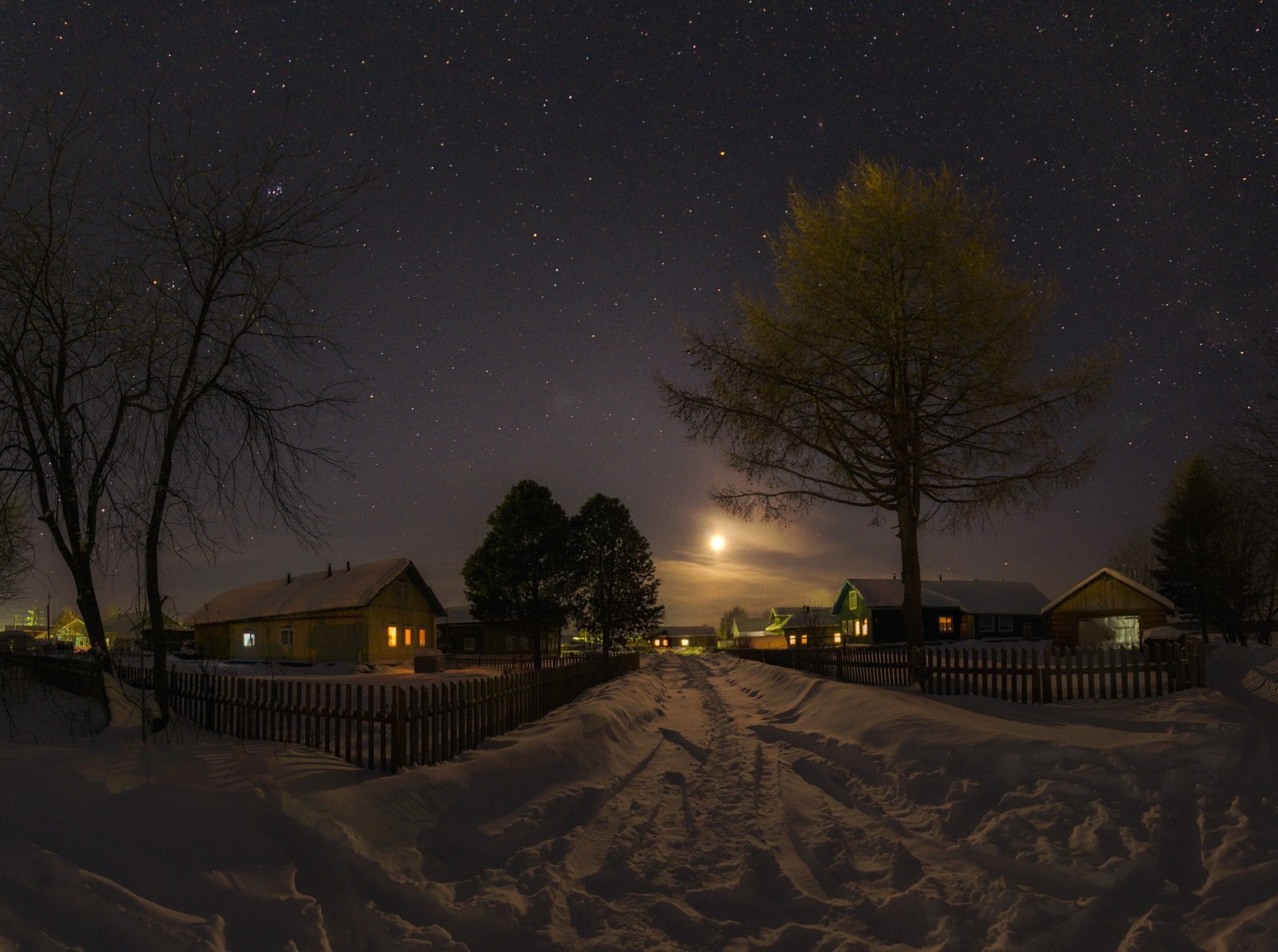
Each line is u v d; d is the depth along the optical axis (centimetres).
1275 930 389
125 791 512
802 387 1495
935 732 780
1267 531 2547
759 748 972
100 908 363
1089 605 3206
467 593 4522
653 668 3544
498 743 924
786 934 452
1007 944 407
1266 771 607
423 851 559
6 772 488
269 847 479
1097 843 511
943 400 1520
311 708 874
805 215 1542
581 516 5278
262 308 1028
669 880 540
